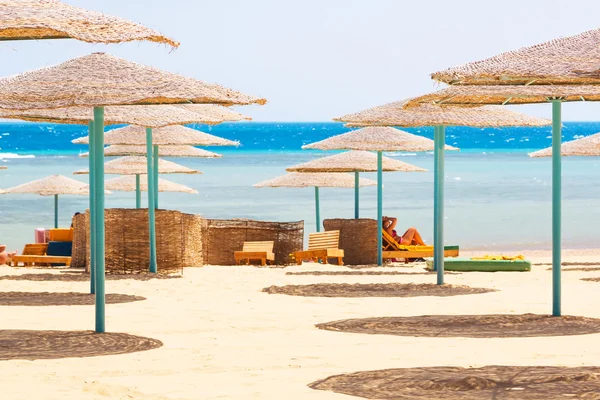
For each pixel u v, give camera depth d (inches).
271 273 709.3
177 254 718.5
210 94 382.6
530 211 1711.4
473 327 417.1
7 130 5300.2
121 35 339.6
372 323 429.4
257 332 409.4
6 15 331.9
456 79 350.0
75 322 438.9
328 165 933.8
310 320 445.7
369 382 292.7
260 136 5447.8
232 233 868.0
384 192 2047.2
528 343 371.9
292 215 1561.3
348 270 753.0
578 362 327.6
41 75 395.5
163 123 506.0
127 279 649.0
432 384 286.4
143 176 1146.0
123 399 271.7
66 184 1053.8
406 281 644.7
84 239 787.4
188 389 285.3
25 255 813.2
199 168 2888.8
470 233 1407.5
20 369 320.2
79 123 572.1
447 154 3850.9
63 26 330.0
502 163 3213.6
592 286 606.2
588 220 1572.3
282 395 274.5
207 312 475.2
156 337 396.5
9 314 464.4
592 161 3316.9
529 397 267.1
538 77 328.2
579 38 367.6
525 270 732.7
